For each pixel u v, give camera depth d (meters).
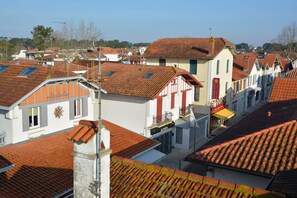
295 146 11.52
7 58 62.97
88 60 45.31
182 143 32.50
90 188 7.12
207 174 12.38
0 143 19.12
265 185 11.38
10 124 19.30
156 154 22.06
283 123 13.11
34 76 21.31
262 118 17.80
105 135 7.27
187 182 8.21
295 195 7.84
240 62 53.72
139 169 9.10
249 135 12.75
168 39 45.53
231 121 44.78
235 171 11.38
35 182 15.34
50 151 18.72
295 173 9.35
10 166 14.41
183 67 40.84
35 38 80.44
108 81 31.47
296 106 18.17
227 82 44.62
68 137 7.25
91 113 25.05
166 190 8.12
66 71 23.50
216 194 7.59
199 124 35.56
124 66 35.28
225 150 12.24
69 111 22.95
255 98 57.81
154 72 32.06
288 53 94.69
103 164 7.21
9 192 14.31
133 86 29.86
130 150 20.78
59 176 16.23
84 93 24.05
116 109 30.11
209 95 39.22
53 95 21.53
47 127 21.34
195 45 42.16
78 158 7.22
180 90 33.50
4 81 21.55
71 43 71.00
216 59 40.12
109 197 7.78
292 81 23.64
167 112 31.42
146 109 28.73
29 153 18.08
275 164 10.87
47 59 43.56
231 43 43.97
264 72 60.97
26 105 19.81
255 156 11.51
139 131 29.20
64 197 14.82
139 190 8.33
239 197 7.35
